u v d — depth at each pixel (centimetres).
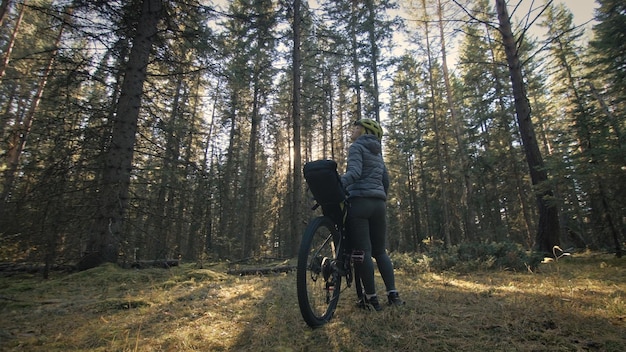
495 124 2034
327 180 232
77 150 551
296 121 1166
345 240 267
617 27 859
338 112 2528
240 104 1911
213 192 734
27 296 320
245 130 2655
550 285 342
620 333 181
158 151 659
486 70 1911
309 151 3138
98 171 580
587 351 161
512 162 1903
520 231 2378
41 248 496
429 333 189
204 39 668
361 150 267
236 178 2242
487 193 2119
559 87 2030
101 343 187
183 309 261
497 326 198
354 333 196
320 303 237
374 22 1570
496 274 464
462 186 2180
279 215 3009
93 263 497
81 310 264
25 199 500
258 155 2720
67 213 500
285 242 2673
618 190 643
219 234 1558
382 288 352
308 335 197
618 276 389
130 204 595
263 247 1902
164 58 659
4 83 1173
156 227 657
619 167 590
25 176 538
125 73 597
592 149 596
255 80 1341
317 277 239
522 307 231
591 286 327
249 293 327
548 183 652
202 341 187
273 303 279
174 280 404
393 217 3069
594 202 714
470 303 263
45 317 244
